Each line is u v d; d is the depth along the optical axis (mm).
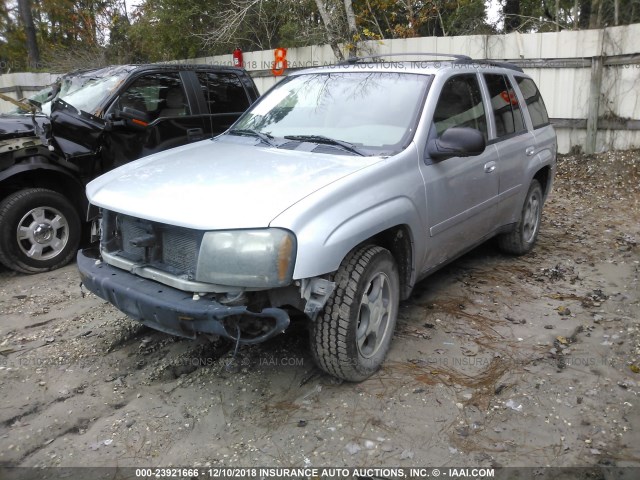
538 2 15695
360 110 4234
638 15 10625
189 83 6789
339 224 3164
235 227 2980
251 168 3600
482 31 13211
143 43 15891
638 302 4812
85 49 18062
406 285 3941
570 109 9984
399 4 14047
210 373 3725
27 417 3318
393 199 3570
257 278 2971
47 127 5449
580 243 6441
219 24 13828
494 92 5145
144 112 6109
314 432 3141
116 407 3418
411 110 4070
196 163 3830
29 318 4617
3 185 5637
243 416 3289
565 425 3203
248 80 7617
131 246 3479
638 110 9359
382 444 3047
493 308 4691
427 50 10961
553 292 5039
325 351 3352
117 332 4320
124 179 3756
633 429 3160
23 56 21781
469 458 2953
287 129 4379
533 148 5586
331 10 12492
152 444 3076
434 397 3443
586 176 9203
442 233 4184
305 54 12328
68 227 5773
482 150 3826
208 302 3031
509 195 5188
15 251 5438
